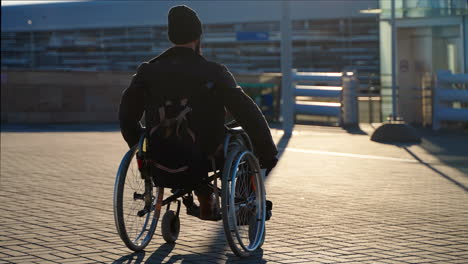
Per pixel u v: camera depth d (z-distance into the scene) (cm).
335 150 1927
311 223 887
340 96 3156
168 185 718
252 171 750
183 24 712
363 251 730
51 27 7575
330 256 709
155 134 699
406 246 753
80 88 3259
